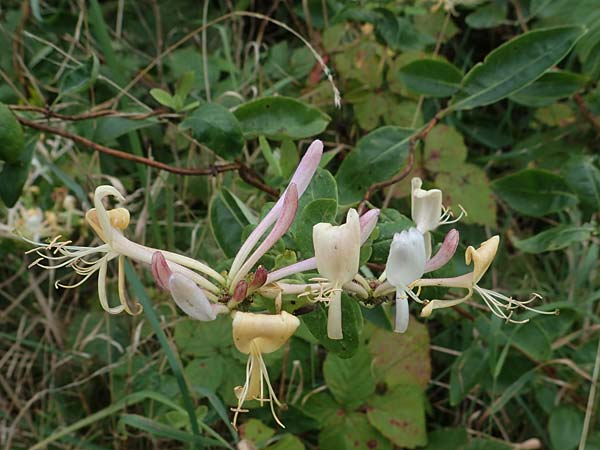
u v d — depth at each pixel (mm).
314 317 167
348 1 320
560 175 261
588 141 324
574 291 299
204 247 300
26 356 301
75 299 310
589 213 254
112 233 159
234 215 231
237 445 237
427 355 271
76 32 318
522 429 294
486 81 235
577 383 272
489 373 276
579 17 303
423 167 304
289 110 230
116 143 322
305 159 166
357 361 260
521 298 303
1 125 219
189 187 315
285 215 158
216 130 224
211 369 265
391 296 163
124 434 265
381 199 310
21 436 292
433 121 236
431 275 196
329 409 262
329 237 142
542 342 256
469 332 287
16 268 320
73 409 303
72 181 284
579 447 250
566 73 259
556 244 249
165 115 245
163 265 142
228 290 157
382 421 258
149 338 288
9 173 232
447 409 294
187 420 245
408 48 325
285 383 273
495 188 272
